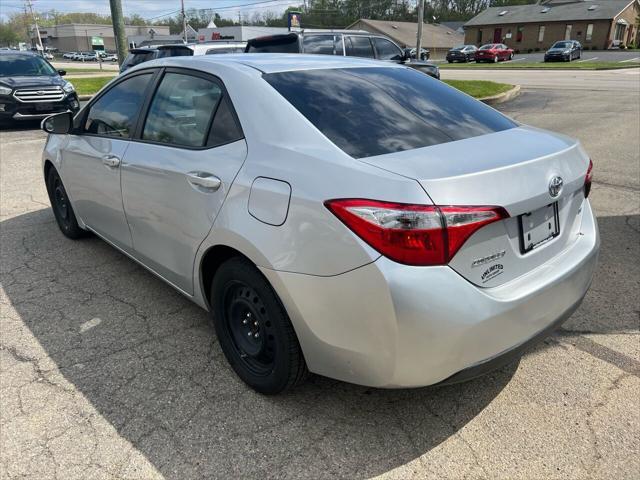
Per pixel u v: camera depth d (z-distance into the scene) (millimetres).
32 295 3688
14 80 11102
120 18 14742
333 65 2982
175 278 3051
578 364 2857
